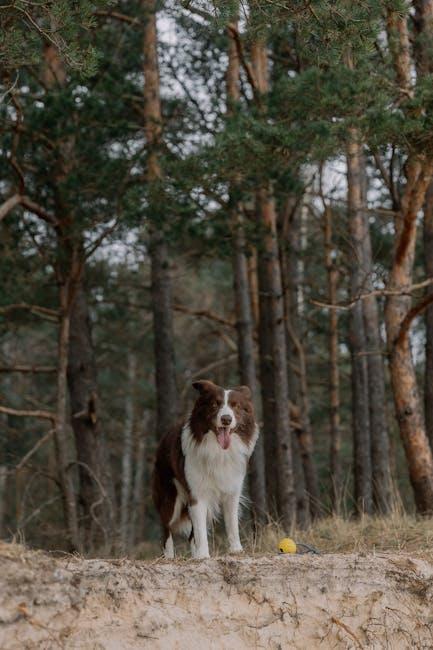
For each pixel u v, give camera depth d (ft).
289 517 49.57
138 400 91.71
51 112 47.11
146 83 53.78
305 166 47.67
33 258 55.93
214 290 100.17
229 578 24.32
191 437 29.81
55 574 21.76
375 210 42.83
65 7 28.81
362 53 31.48
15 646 20.59
